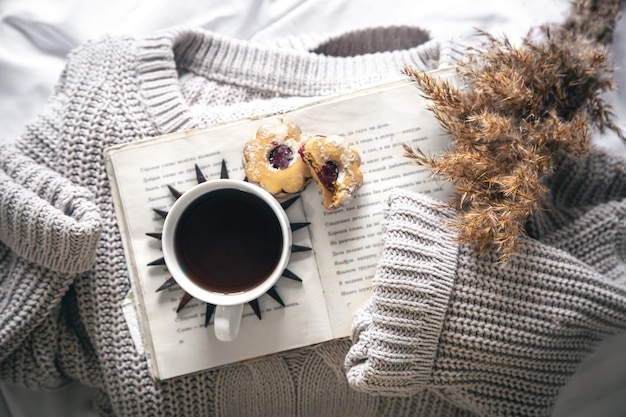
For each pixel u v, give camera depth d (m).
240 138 0.59
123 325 0.60
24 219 0.56
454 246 0.56
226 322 0.54
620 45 0.70
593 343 0.60
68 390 0.68
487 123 0.54
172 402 0.60
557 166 0.61
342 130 0.59
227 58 0.66
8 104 0.72
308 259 0.59
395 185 0.59
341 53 0.72
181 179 0.59
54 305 0.59
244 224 0.57
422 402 0.62
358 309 0.58
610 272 0.58
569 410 0.69
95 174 0.60
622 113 0.71
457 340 0.56
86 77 0.62
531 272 0.56
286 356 0.60
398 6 0.74
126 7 0.72
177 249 0.56
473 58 0.59
